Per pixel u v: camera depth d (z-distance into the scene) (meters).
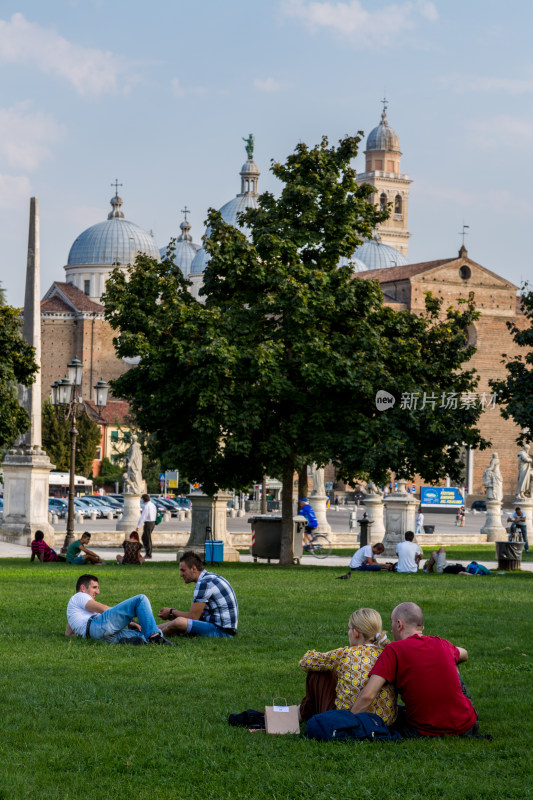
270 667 19.55
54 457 169.50
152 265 53.00
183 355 47.44
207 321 48.62
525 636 24.47
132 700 16.58
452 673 14.71
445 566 47.84
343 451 49.22
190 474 50.31
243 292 51.53
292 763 13.27
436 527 120.81
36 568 42.62
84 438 172.88
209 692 17.31
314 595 32.38
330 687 15.20
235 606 23.31
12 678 18.09
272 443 48.50
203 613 23.16
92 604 22.62
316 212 51.69
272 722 14.74
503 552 52.47
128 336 48.78
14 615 26.05
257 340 49.66
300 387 50.28
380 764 13.25
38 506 62.44
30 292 62.44
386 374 49.22
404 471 53.19
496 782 12.67
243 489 52.25
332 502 176.62
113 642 21.97
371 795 12.18
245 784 12.54
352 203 51.94
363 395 49.81
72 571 40.72
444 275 194.62
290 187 51.53
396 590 34.84
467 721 14.70
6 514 62.53
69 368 57.31
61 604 28.38
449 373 53.09
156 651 20.97
